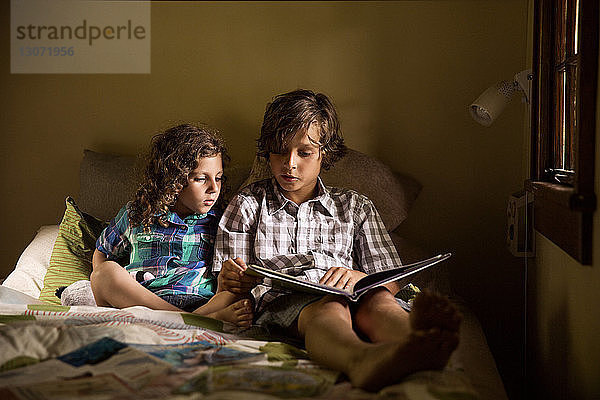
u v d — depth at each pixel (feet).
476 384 4.09
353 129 7.87
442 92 7.67
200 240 6.15
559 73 5.64
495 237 7.64
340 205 6.16
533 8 6.36
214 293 5.88
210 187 6.00
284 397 3.26
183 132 6.05
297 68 7.97
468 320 5.88
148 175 6.17
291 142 5.80
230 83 8.12
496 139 7.59
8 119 8.54
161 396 3.21
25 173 8.55
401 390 3.32
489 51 7.54
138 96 8.29
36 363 3.78
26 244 8.60
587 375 3.99
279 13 7.97
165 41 8.21
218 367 3.75
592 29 3.85
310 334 4.25
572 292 4.48
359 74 7.83
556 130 5.73
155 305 5.49
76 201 8.39
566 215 4.27
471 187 7.67
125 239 6.25
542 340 5.89
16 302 5.33
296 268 5.65
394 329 4.17
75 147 8.44
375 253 5.97
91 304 5.78
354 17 7.80
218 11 8.09
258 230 5.96
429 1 7.63
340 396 3.36
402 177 7.58
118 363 3.73
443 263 6.75
